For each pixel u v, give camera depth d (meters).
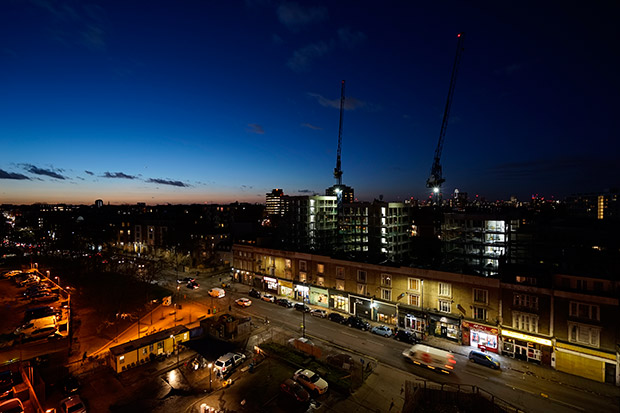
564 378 34.72
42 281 79.06
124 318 54.22
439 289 45.91
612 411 29.23
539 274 38.50
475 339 42.19
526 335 38.38
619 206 175.25
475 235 66.88
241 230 109.88
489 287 41.47
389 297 51.31
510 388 32.97
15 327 51.62
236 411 29.69
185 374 36.31
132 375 36.00
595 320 34.47
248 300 60.81
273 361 39.09
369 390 33.06
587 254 58.81
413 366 37.62
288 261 67.38
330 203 103.31
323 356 39.59
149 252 116.38
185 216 140.50
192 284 74.06
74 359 40.03
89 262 90.69
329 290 58.78
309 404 30.77
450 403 30.75
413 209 119.94
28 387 30.94
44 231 146.25
